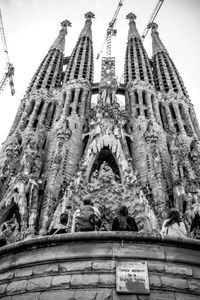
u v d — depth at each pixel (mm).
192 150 37594
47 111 48250
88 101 50938
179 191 30328
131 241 11391
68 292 9875
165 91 53375
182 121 45281
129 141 42031
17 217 28500
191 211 27812
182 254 11125
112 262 10789
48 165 36656
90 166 32688
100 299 9500
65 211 27016
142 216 27047
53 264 10992
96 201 29109
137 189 29328
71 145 39562
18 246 11875
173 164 34500
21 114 46844
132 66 59781
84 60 60438
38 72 57406
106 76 48000
